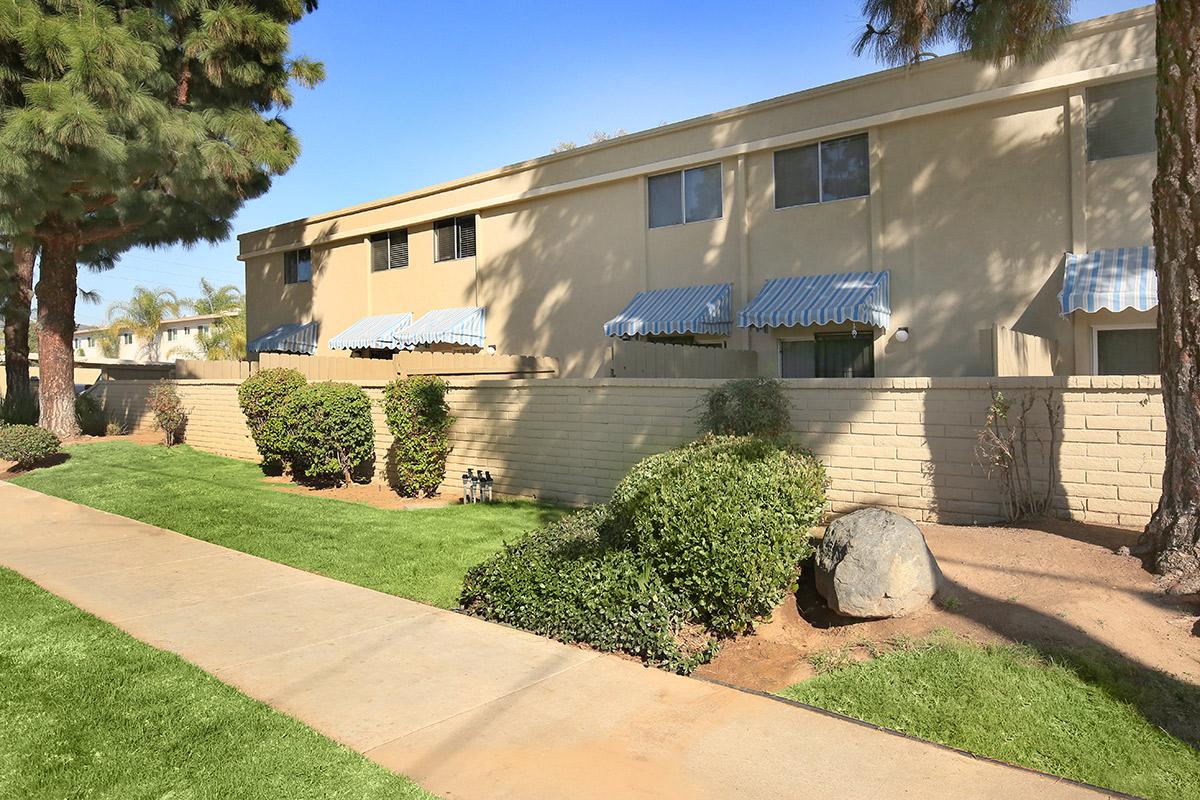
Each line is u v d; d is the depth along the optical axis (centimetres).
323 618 649
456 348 2212
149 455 1748
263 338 2788
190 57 1781
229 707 465
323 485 1384
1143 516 702
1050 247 1340
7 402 2155
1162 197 600
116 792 369
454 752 412
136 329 5197
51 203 1527
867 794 370
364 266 2523
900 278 1485
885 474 854
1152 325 1267
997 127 1387
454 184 2205
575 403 1129
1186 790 372
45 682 501
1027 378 766
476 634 609
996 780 381
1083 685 463
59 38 1410
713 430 898
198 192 1805
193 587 743
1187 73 581
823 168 1581
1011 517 766
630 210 1852
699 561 570
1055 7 1009
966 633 537
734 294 1678
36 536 976
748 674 536
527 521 1041
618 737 431
